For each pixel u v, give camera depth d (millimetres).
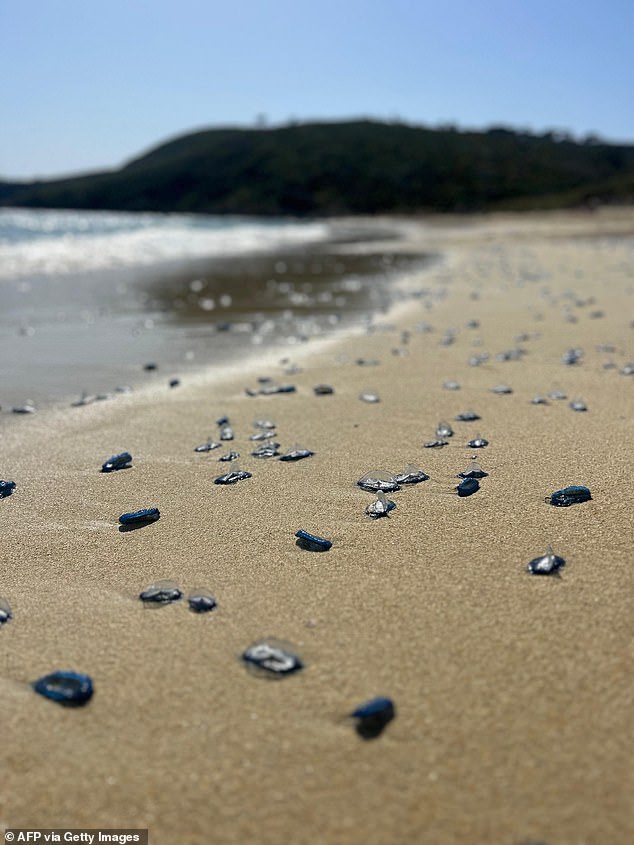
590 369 1815
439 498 1082
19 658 770
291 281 4320
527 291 3529
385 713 677
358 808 599
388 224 18969
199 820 596
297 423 1447
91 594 875
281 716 686
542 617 798
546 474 1146
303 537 975
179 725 681
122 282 4168
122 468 1240
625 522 979
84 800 617
